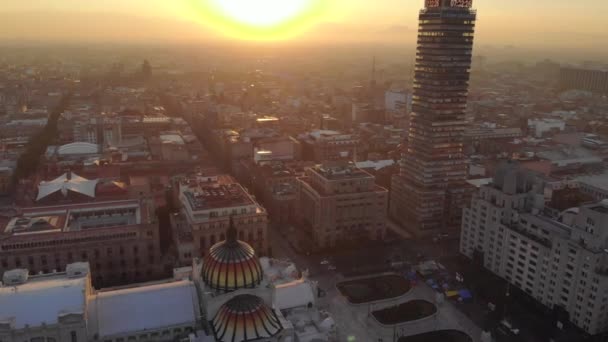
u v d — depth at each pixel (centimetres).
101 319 14825
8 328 13575
